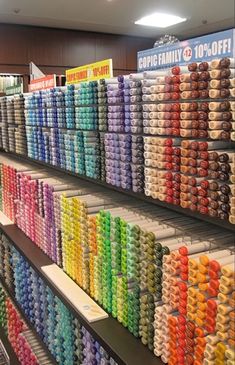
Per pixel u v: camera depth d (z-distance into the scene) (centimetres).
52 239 191
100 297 149
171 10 499
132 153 130
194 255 105
